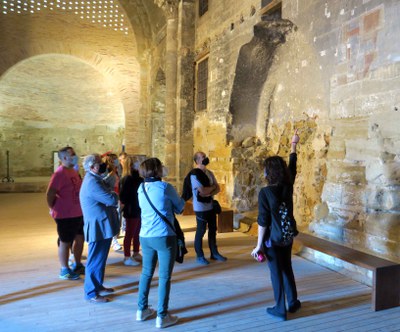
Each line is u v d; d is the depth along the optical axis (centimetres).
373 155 404
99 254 343
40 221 767
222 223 663
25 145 1858
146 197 294
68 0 1359
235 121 786
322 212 490
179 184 983
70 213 392
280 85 729
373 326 296
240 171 766
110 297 353
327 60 480
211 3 869
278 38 692
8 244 564
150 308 324
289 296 321
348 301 345
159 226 290
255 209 770
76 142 1984
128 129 1464
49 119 1895
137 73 1463
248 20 688
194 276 417
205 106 919
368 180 412
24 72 1616
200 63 951
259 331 287
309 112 634
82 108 1906
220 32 816
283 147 716
